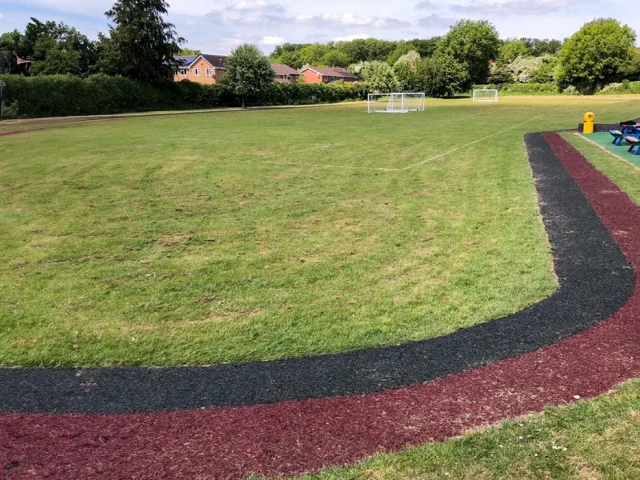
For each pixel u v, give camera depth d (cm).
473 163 1365
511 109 3891
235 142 2020
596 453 290
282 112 4378
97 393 378
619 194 938
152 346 447
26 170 1427
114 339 462
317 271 618
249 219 874
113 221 888
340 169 1350
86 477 290
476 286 549
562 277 562
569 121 2600
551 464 283
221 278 606
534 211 846
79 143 2048
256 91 5781
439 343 431
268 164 1459
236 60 5703
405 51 12700
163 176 1306
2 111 3916
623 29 7200
